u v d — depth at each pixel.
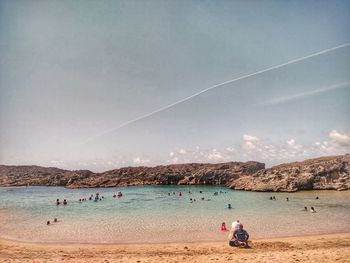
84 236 23.28
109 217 33.88
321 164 71.06
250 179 75.25
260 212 35.12
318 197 50.03
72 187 96.25
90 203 50.88
